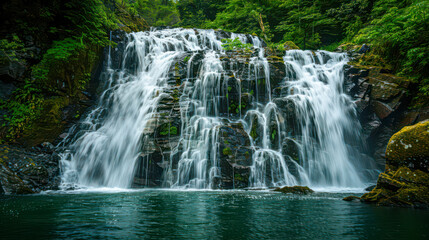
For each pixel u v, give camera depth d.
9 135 9.41
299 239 2.47
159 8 34.19
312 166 10.30
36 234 2.70
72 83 11.70
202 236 2.61
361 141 11.77
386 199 4.76
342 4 21.42
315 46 22.75
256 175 9.06
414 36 12.66
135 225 3.13
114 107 12.25
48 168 8.58
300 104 11.20
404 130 4.84
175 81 12.24
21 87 10.28
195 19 28.80
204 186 8.84
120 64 14.10
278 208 4.39
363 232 2.74
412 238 2.48
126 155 9.81
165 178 8.97
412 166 4.62
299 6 23.88
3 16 10.13
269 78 12.23
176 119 10.12
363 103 12.01
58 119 10.68
